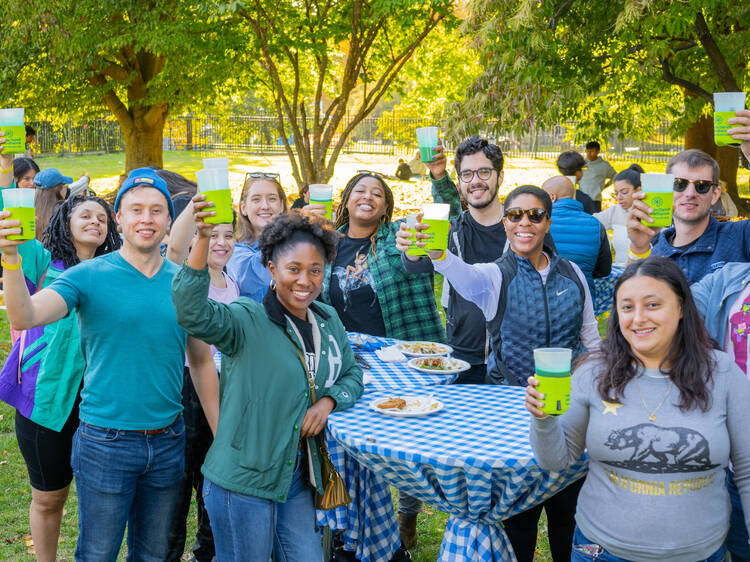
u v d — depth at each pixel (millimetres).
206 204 2551
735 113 3088
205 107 17594
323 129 15172
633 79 12859
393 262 4430
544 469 2494
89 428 2988
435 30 14922
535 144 33125
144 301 3000
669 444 2326
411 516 4277
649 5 8336
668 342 2400
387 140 36156
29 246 3523
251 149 33656
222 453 2807
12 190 2631
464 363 3949
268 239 2863
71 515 4609
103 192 20172
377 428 2953
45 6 12547
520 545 3506
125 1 12641
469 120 9148
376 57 14695
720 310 3062
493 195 4422
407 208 17312
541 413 2338
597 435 2424
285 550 2936
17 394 3361
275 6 12812
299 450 2947
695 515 2355
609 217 7676
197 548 3963
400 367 3934
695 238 3572
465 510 2871
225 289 3982
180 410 3168
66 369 3336
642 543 2365
